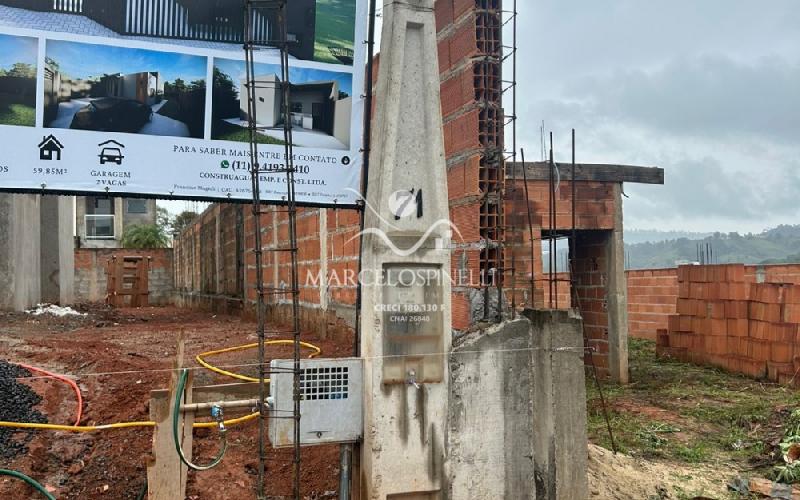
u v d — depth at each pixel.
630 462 6.50
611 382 10.52
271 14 5.25
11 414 5.75
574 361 5.01
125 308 23.02
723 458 7.04
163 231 39.09
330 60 5.38
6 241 12.63
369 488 4.59
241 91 5.19
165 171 5.02
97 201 36.44
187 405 4.43
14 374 6.67
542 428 4.98
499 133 5.52
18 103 4.70
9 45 4.68
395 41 4.81
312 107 5.36
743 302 11.46
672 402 9.38
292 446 4.52
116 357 8.18
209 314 19.19
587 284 11.02
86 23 4.85
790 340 10.49
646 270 16.59
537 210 9.16
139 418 6.00
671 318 13.22
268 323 13.45
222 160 5.14
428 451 4.70
